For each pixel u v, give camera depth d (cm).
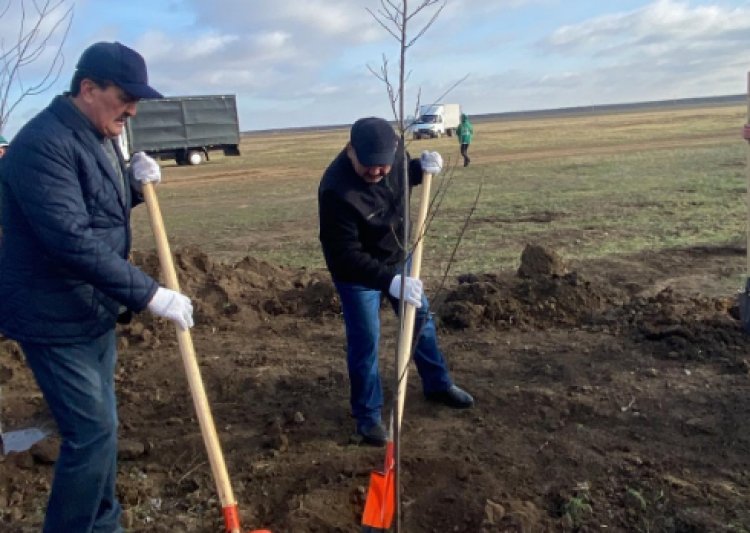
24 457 457
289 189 2378
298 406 525
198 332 715
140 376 607
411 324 390
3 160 296
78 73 302
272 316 761
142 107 3712
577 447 436
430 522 378
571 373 542
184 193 2439
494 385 532
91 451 319
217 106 3978
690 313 635
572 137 4478
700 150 2812
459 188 2020
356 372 454
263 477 426
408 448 449
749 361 536
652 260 962
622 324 632
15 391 607
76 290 309
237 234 1479
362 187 425
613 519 367
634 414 473
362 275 417
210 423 332
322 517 380
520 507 376
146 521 394
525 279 730
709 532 349
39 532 386
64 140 294
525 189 1916
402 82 289
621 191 1745
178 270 824
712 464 410
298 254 1193
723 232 1134
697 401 484
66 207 289
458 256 1060
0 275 307
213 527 385
